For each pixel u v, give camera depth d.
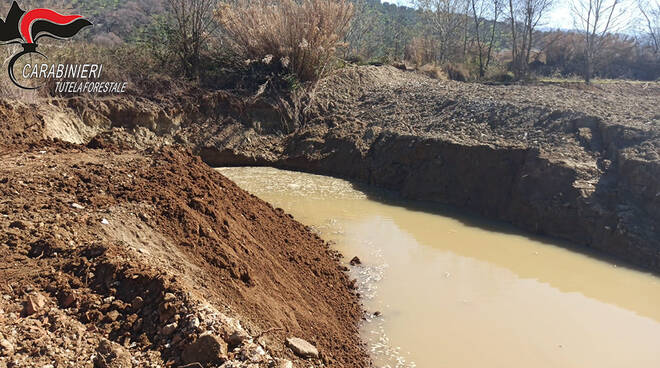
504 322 6.17
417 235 9.22
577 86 19.50
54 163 6.34
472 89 16.08
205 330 3.61
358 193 11.97
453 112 13.75
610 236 8.48
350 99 16.50
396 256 8.16
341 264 7.69
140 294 3.91
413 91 16.27
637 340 5.89
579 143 10.42
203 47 16.59
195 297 3.92
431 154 11.93
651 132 9.70
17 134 10.02
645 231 8.23
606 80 22.55
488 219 10.30
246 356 3.53
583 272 7.76
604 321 6.30
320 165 13.86
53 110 12.33
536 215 9.52
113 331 3.67
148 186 5.96
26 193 5.24
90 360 3.36
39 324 3.53
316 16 16.03
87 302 3.80
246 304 4.59
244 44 16.27
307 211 10.34
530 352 5.56
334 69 17.17
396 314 6.24
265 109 15.46
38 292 3.79
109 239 4.67
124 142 13.30
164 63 15.87
